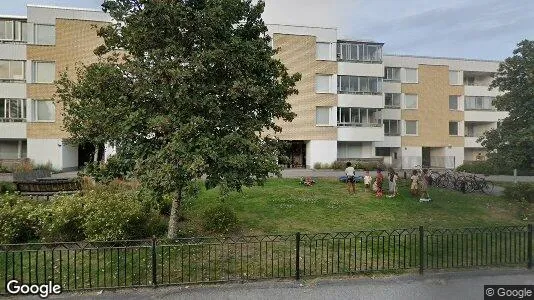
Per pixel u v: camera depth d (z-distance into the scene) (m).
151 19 7.20
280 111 8.09
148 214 9.31
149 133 7.70
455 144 39.47
